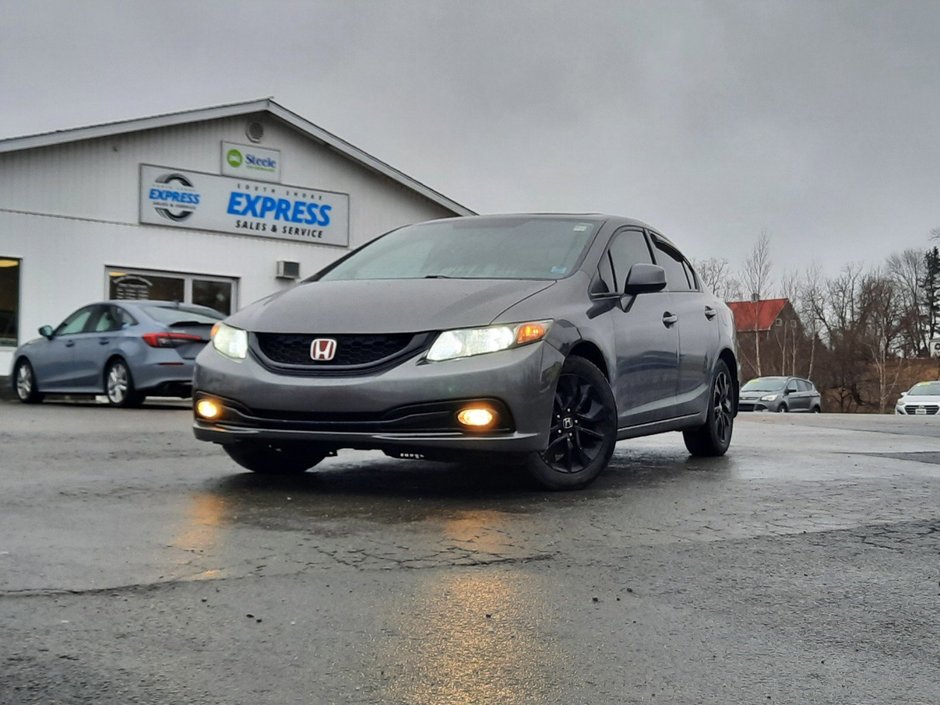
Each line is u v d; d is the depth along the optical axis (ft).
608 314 17.06
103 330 38.04
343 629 8.29
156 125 60.23
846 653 8.01
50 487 15.23
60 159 57.57
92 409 36.24
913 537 12.73
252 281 65.46
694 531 12.76
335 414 14.25
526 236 18.43
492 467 18.44
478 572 10.25
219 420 15.16
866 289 216.74
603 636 8.30
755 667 7.64
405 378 13.99
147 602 8.87
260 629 8.22
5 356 55.83
